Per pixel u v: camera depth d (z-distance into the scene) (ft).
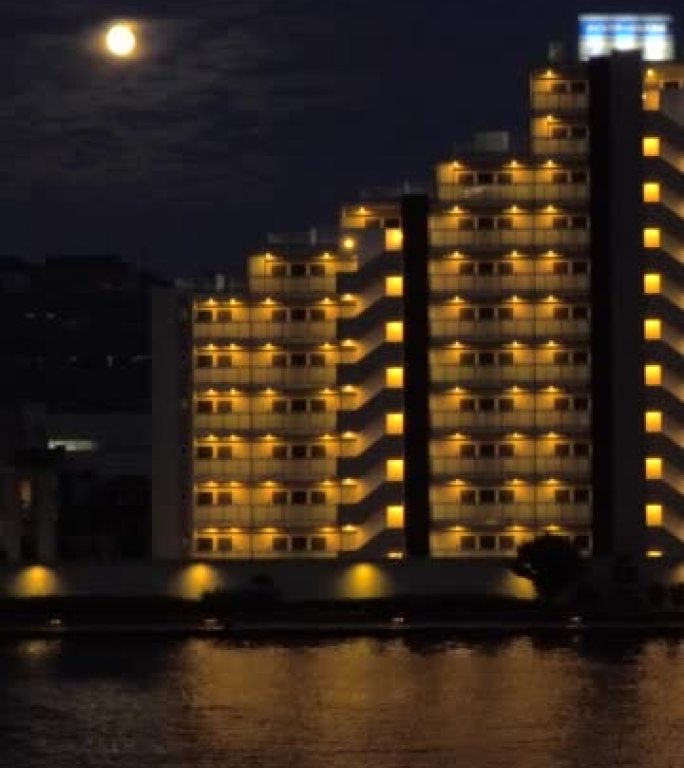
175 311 622.13
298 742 394.52
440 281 604.08
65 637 554.05
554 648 525.75
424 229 602.85
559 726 410.11
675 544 596.29
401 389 604.08
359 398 606.55
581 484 602.44
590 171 602.85
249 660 508.12
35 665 501.56
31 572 582.76
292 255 610.65
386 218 614.34
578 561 567.59
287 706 435.94
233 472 606.55
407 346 602.03
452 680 470.80
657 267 599.98
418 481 599.57
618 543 596.70
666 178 601.62
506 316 604.90
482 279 604.08
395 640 545.03
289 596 581.12
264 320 610.65
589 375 602.85
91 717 425.69
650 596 572.51
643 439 597.52
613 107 601.62
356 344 606.96
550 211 607.37
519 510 601.21
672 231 600.39
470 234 604.90
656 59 619.26
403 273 604.90
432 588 581.94
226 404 609.42
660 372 599.57
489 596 579.07
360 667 492.54
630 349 598.75
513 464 601.62
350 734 402.72
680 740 395.55
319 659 508.53
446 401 602.85
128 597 580.30
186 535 618.44
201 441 609.01
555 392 604.08
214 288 620.90
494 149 622.95
